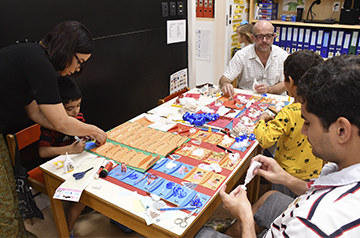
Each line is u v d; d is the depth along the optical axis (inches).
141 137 69.7
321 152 28.0
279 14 164.1
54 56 55.4
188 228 43.3
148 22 114.5
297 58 58.1
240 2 168.6
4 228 62.1
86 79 96.3
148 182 53.5
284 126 61.0
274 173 49.5
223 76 114.7
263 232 55.4
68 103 68.5
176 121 79.7
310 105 27.0
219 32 169.6
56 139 72.7
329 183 27.0
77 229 80.2
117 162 60.8
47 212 89.1
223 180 53.5
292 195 67.7
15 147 66.5
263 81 113.4
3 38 72.4
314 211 25.4
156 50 122.3
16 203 66.6
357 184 24.8
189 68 144.9
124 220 49.1
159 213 45.8
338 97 24.6
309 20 146.3
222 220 67.0
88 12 91.3
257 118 79.7
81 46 56.1
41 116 65.8
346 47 138.6
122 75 109.6
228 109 86.6
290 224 26.8
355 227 22.5
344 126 24.9
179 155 62.4
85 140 70.2
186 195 49.6
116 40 103.3
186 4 131.0
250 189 76.9
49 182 60.8
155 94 128.3
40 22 79.1
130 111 117.4
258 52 109.0
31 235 70.4
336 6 142.6
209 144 66.4
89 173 56.9
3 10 71.1
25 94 58.2
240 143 64.8
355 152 25.8
